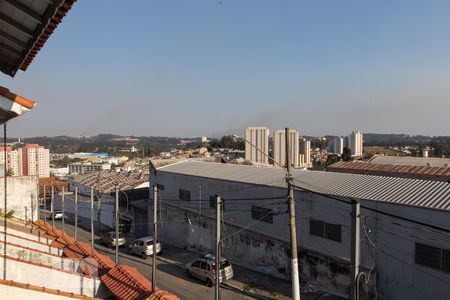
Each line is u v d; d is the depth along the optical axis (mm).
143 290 14305
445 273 16438
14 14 6852
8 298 8578
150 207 37469
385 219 18594
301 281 22641
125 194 43812
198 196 31094
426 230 17047
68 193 58938
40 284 13234
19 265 12789
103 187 51000
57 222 49188
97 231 42844
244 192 26594
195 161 39344
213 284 23828
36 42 7797
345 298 20312
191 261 28156
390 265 18484
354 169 39500
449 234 16234
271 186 24484
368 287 19281
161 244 34625
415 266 17531
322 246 21422
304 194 22344
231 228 27750
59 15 6562
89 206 50906
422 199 18125
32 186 32500
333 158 92125
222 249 28484
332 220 20781
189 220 32281
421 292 17312
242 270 25969
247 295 22062
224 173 30844
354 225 8797
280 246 24047
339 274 20609
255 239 25797
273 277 24375
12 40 8125
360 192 20469
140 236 38688
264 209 25062
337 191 21344
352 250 8820
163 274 26438
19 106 7746
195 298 22031
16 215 31516
